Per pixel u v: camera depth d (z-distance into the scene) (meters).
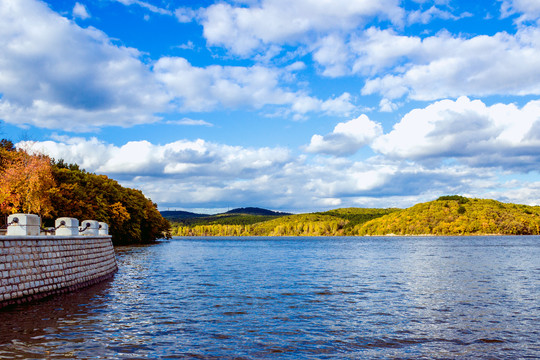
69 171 81.06
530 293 30.41
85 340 16.53
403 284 35.44
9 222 22.73
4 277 20.42
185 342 16.69
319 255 81.31
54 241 25.61
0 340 16.14
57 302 24.17
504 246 122.31
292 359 14.83
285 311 23.28
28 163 63.84
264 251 99.50
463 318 21.77
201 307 24.20
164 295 28.47
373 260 66.56
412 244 148.50
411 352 15.88
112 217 91.44
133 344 16.20
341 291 31.12
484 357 15.38
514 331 19.11
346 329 19.25
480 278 40.12
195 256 75.56
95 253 33.62
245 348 16.02
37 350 14.97
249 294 29.34
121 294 28.34
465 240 191.25
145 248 100.50
